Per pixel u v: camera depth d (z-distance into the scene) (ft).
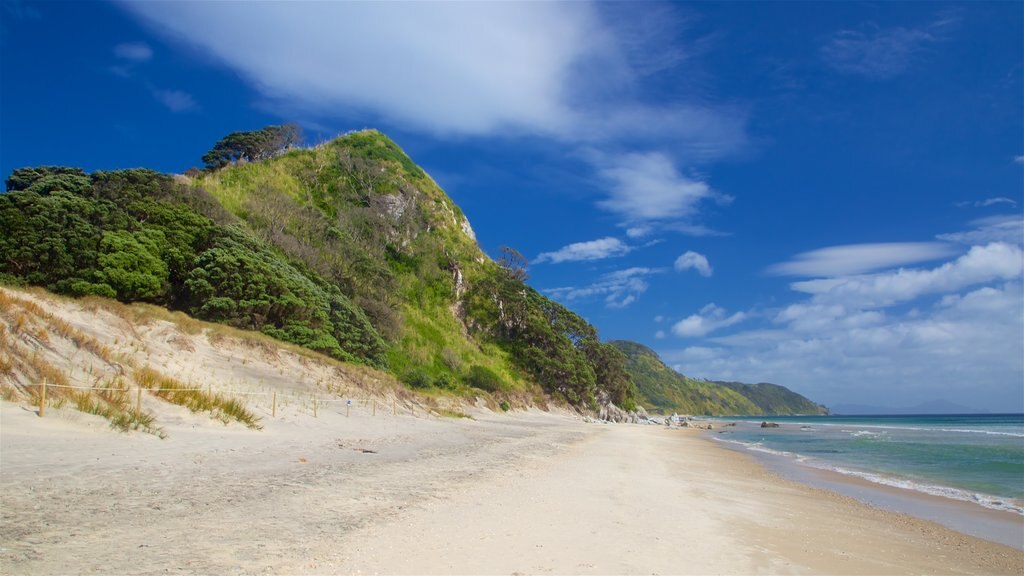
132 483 32.73
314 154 272.92
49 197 112.06
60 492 29.01
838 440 149.38
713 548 28.84
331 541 24.76
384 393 117.19
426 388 158.92
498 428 119.55
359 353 143.84
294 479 38.55
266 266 126.72
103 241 103.50
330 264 176.14
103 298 92.43
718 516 37.73
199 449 46.88
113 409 50.44
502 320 250.37
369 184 268.41
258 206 184.96
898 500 52.13
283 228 179.32
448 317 230.27
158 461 40.01
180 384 65.21
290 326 122.21
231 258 119.75
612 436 126.82
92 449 40.50
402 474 44.80
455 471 48.78
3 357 50.44
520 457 64.90
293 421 71.97
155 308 100.63
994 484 62.85
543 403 221.87
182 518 26.66
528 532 28.84
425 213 279.49
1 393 45.68
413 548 24.72
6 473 31.42
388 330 176.76
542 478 48.42
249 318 115.65
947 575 28.30
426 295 232.12
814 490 56.75
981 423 368.48
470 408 165.37
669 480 54.95
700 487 51.90
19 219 97.71
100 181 134.82
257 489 34.30
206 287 113.09
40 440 39.88
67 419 45.70
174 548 22.17
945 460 89.92
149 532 24.06
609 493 43.09
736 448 116.26
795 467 78.69
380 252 225.35
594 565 24.21
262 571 20.48
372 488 37.65
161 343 84.94
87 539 22.38
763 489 54.95
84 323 78.18
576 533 29.40
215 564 20.74
